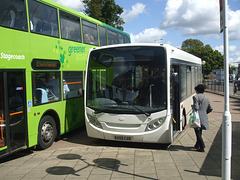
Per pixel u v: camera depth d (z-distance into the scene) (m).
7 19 6.18
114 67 7.42
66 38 8.70
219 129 9.36
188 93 10.41
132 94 7.09
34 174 5.38
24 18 6.78
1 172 5.60
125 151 6.82
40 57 7.31
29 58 6.86
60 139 9.04
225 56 4.12
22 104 6.62
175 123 8.17
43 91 7.43
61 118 8.34
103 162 5.97
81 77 9.64
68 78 8.78
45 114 7.64
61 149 7.20
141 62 7.19
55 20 8.14
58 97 8.20
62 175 5.25
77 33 9.40
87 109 7.61
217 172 5.16
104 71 7.52
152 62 7.10
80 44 9.55
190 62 11.23
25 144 6.68
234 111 14.55
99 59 7.66
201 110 6.56
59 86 8.26
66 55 8.66
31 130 6.88
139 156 6.35
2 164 6.17
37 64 7.17
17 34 6.47
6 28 6.12
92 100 7.56
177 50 8.45
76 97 9.30
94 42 10.60
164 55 7.06
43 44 7.47
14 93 6.34
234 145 7.19
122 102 7.11
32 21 7.08
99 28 11.09
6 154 5.98
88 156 6.47
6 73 6.09
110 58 7.51
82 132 10.24
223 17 4.11
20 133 6.51
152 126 6.86
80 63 9.56
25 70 6.70
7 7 6.20
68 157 6.45
